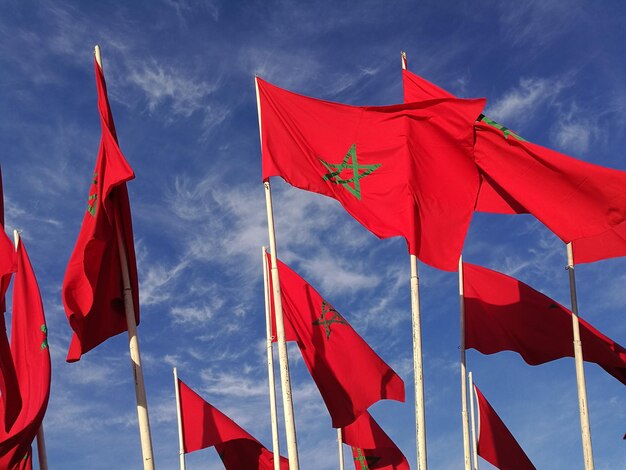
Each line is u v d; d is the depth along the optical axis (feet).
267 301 87.56
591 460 72.23
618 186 66.49
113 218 64.13
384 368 83.35
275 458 84.74
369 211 68.08
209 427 91.25
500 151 69.56
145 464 59.26
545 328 88.63
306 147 70.23
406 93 79.30
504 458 98.84
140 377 60.90
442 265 66.64
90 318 64.18
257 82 71.97
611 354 87.30
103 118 65.67
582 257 81.92
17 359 67.97
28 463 70.23
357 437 101.24
